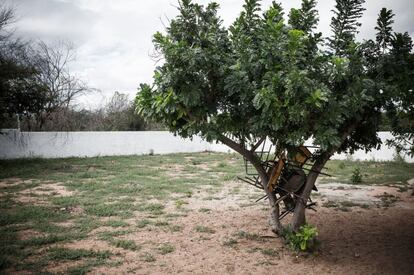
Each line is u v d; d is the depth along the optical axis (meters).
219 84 5.11
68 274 4.64
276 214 6.13
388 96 4.95
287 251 5.66
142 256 5.38
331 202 9.07
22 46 20.95
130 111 27.41
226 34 5.37
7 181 11.77
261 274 4.80
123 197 9.54
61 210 8.02
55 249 5.54
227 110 5.39
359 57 4.99
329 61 4.88
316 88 4.44
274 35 4.69
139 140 22.47
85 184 11.21
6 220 6.99
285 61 4.72
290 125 5.03
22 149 18.53
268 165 6.06
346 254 5.57
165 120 5.45
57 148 19.53
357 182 11.95
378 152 18.34
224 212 8.16
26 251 5.46
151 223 7.13
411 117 5.94
